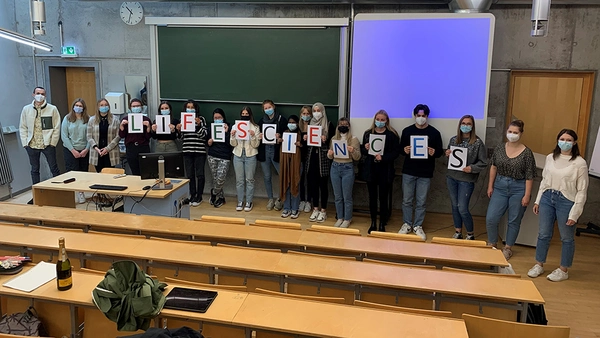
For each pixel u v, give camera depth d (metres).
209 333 2.73
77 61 7.54
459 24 5.75
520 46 6.29
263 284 3.33
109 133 6.77
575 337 3.78
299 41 6.66
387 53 5.99
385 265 3.36
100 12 7.33
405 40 5.92
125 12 7.25
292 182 6.41
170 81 7.18
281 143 6.46
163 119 6.66
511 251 5.39
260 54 6.82
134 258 3.40
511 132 5.00
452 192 5.73
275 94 6.88
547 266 5.14
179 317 2.58
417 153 5.66
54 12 7.45
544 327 2.52
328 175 6.52
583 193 4.50
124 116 7.36
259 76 6.88
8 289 2.78
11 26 7.50
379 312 2.68
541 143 6.52
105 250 3.46
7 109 7.36
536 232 5.63
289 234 4.00
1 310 3.05
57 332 2.87
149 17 7.04
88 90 8.00
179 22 6.92
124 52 7.38
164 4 7.14
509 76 6.38
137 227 4.07
